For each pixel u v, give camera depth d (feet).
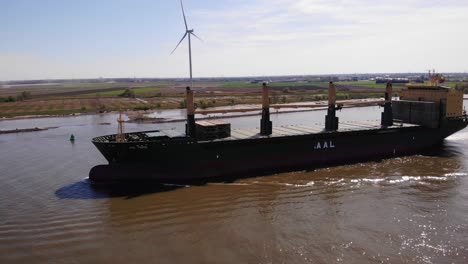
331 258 76.23
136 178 125.39
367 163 155.74
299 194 115.55
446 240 83.97
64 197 114.52
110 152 123.65
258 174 139.33
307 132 155.43
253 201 109.60
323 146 153.17
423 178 130.93
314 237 85.76
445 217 96.63
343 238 85.15
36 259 77.10
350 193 115.85
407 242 83.05
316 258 76.28
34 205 107.86
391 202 107.65
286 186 123.85
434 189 118.73
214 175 133.69
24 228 91.81
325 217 97.14
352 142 159.94
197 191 119.44
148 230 90.38
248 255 77.82
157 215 99.60
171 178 127.75
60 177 136.87
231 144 134.72
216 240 84.74
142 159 125.08
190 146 128.16
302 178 133.49
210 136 139.54
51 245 83.05
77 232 89.51
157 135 138.31
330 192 117.08
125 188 122.42
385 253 78.33
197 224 93.50
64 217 98.63
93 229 91.15
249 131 160.76
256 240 84.48
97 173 125.49
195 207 105.09
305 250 79.66
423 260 75.46
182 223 94.12
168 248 81.25
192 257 77.10
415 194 114.11
